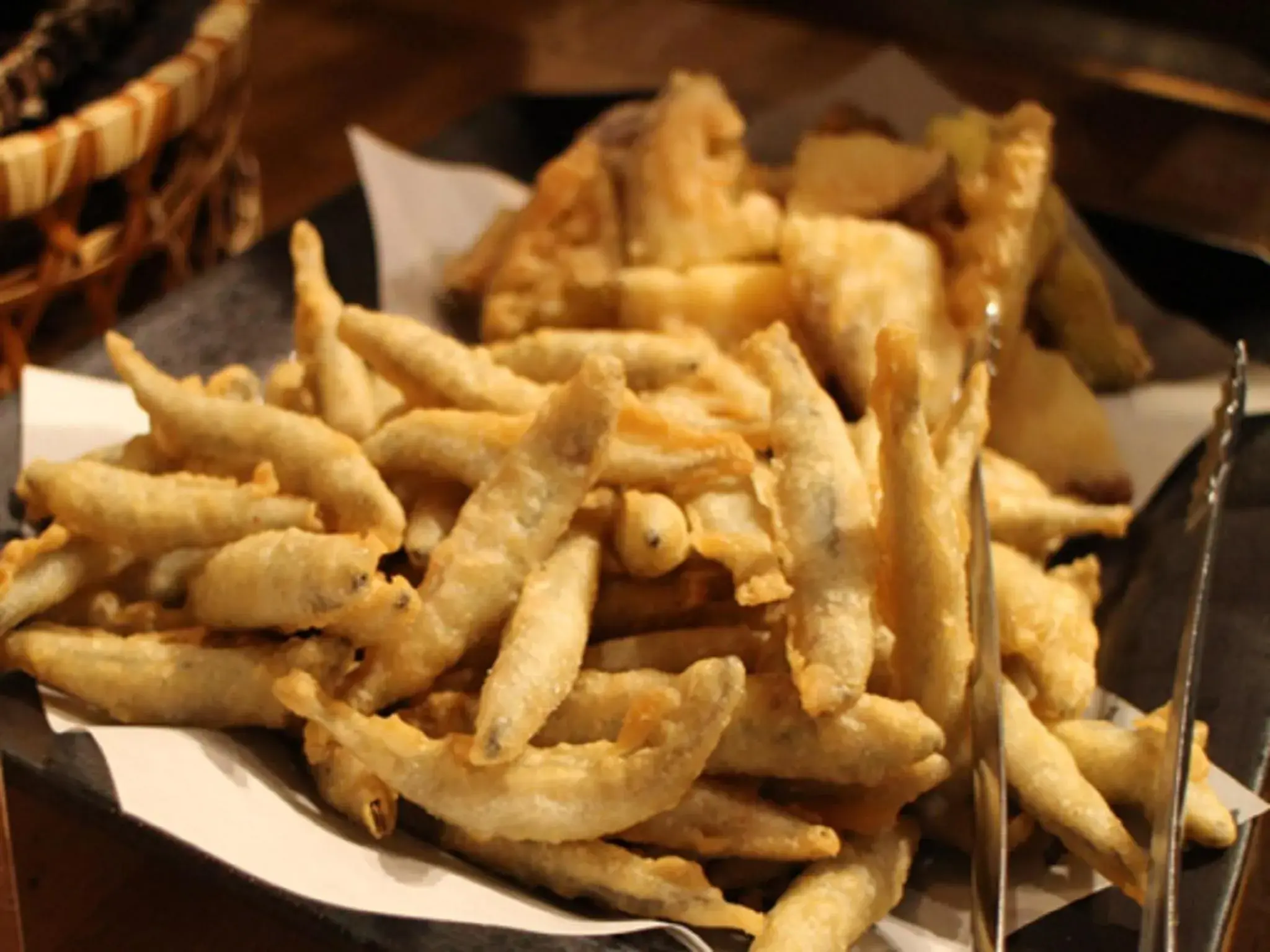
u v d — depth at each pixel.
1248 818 0.55
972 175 0.72
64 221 0.67
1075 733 0.56
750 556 0.55
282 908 0.51
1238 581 0.62
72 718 0.56
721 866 0.54
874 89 0.79
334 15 0.97
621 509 0.56
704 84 0.75
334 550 0.53
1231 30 0.79
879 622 0.55
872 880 0.53
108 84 0.73
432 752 0.52
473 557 0.54
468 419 0.57
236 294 0.70
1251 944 0.57
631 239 0.72
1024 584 0.57
